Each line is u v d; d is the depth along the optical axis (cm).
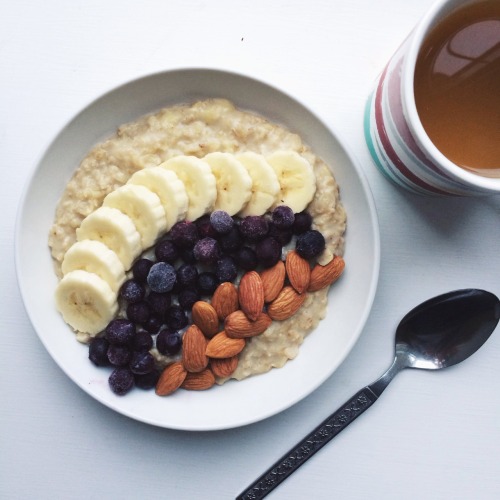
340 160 34
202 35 36
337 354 34
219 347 34
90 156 35
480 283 37
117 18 36
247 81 33
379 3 36
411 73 29
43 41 36
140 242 34
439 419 37
